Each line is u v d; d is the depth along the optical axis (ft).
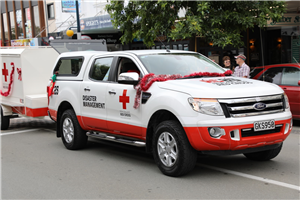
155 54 20.35
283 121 16.52
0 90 35.27
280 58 54.85
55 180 17.78
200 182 16.39
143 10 35.27
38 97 30.55
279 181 16.26
